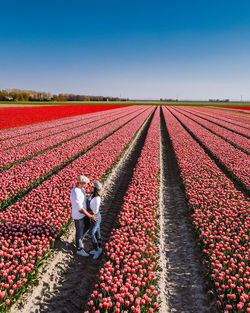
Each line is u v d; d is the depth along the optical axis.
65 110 70.56
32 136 26.12
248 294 5.64
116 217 10.20
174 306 5.98
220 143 23.31
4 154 17.91
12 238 7.66
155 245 8.27
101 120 43.25
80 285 6.51
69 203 9.90
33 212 9.08
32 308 5.71
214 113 69.69
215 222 8.73
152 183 12.45
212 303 5.96
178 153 19.17
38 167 14.57
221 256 6.70
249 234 8.41
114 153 18.70
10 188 11.25
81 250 7.54
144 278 5.84
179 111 74.75
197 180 13.47
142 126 37.75
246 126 38.91
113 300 5.33
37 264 6.61
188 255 7.88
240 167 15.57
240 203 10.66
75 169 14.41
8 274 6.17
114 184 13.90
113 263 6.66
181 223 9.90
